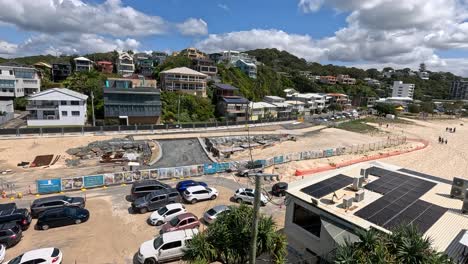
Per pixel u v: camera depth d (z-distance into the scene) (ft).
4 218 71.82
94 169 126.21
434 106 530.27
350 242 46.62
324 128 269.03
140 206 85.71
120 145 156.04
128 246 69.05
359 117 371.97
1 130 153.69
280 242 53.88
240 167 133.28
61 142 156.87
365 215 54.54
